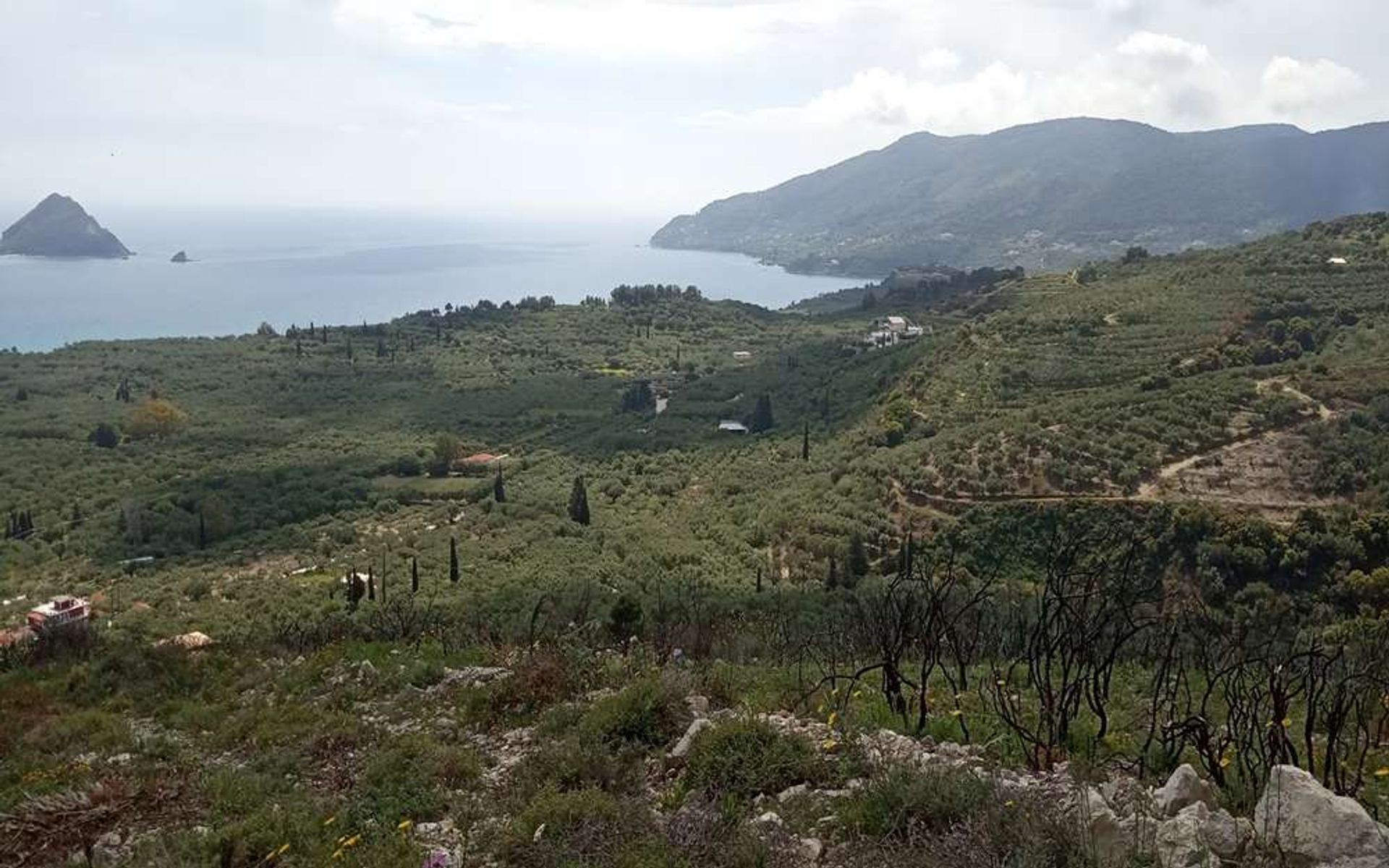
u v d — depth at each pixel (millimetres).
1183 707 8039
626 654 11672
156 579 55219
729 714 7562
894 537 45531
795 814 5508
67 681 12289
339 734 8984
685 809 5520
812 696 8516
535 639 12883
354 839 6062
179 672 12734
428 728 8969
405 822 6227
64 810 7332
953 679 9305
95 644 15367
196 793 7707
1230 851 4297
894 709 7828
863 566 43375
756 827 5258
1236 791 5633
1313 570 31766
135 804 7496
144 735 9992
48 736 9789
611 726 7395
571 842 5340
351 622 19344
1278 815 4355
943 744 6609
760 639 13797
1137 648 10883
